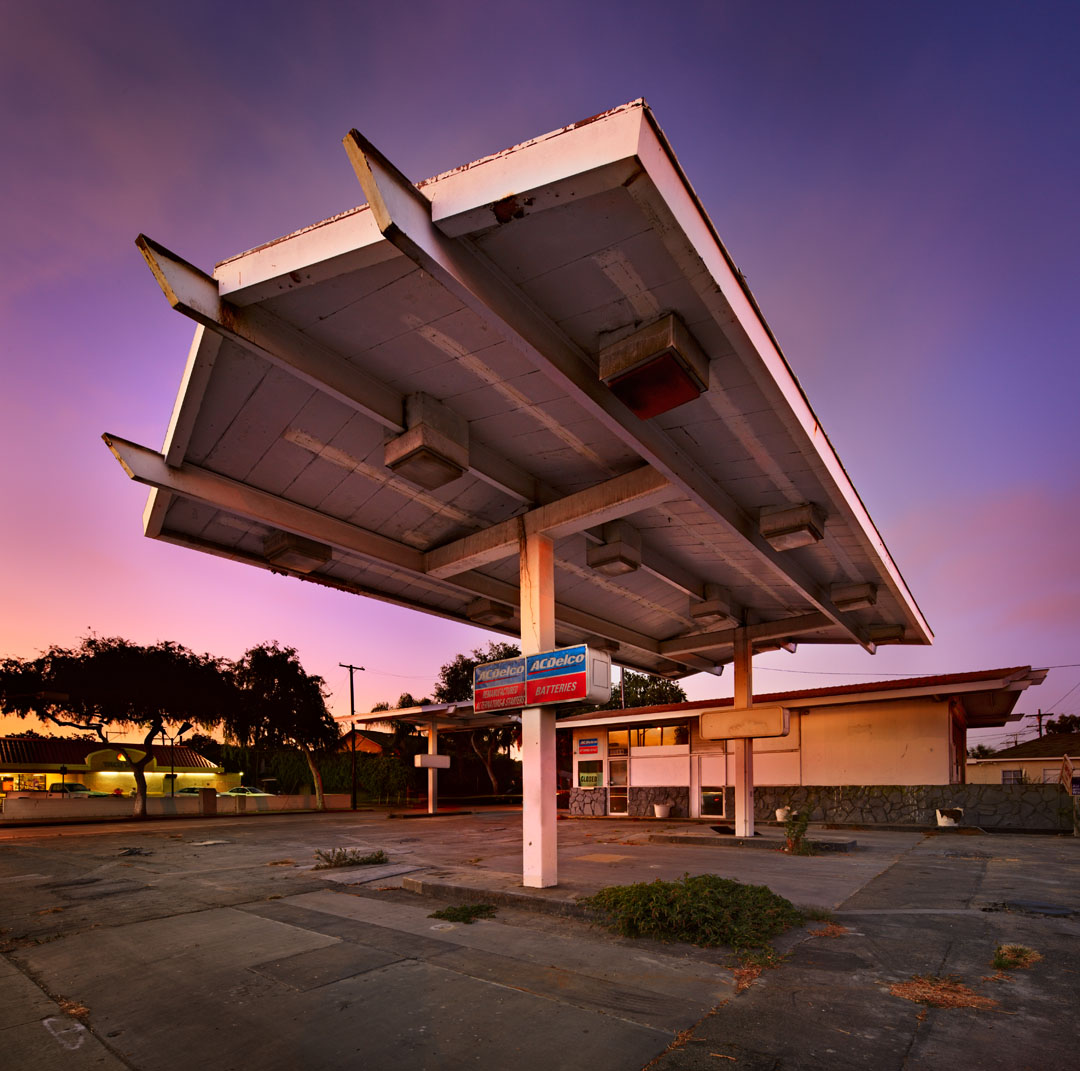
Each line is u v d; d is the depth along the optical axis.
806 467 7.51
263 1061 3.54
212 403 6.59
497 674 8.61
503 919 6.61
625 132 3.78
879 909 6.76
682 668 17.94
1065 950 5.21
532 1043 3.68
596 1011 4.12
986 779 31.30
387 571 10.62
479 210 4.17
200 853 12.82
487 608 12.31
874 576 11.16
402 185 4.15
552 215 4.30
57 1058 3.63
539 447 7.86
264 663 30.72
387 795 40.31
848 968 4.86
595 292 5.06
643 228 4.39
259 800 30.83
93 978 4.97
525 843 7.88
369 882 8.96
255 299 5.22
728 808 20.38
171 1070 3.46
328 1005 4.29
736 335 5.00
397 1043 3.72
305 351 5.82
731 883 6.64
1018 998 4.21
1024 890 7.60
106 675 24.25
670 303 5.10
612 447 7.74
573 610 13.72
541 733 8.04
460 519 9.30
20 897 8.25
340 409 6.90
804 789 18.62
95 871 10.47
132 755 36.16
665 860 10.63
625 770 23.33
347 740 47.34
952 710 17.12
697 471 7.59
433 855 11.90
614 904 6.32
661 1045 3.64
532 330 5.23
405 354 6.07
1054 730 53.72
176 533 8.77
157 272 4.84
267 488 8.05
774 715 13.37
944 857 10.74
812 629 13.86
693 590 12.30
